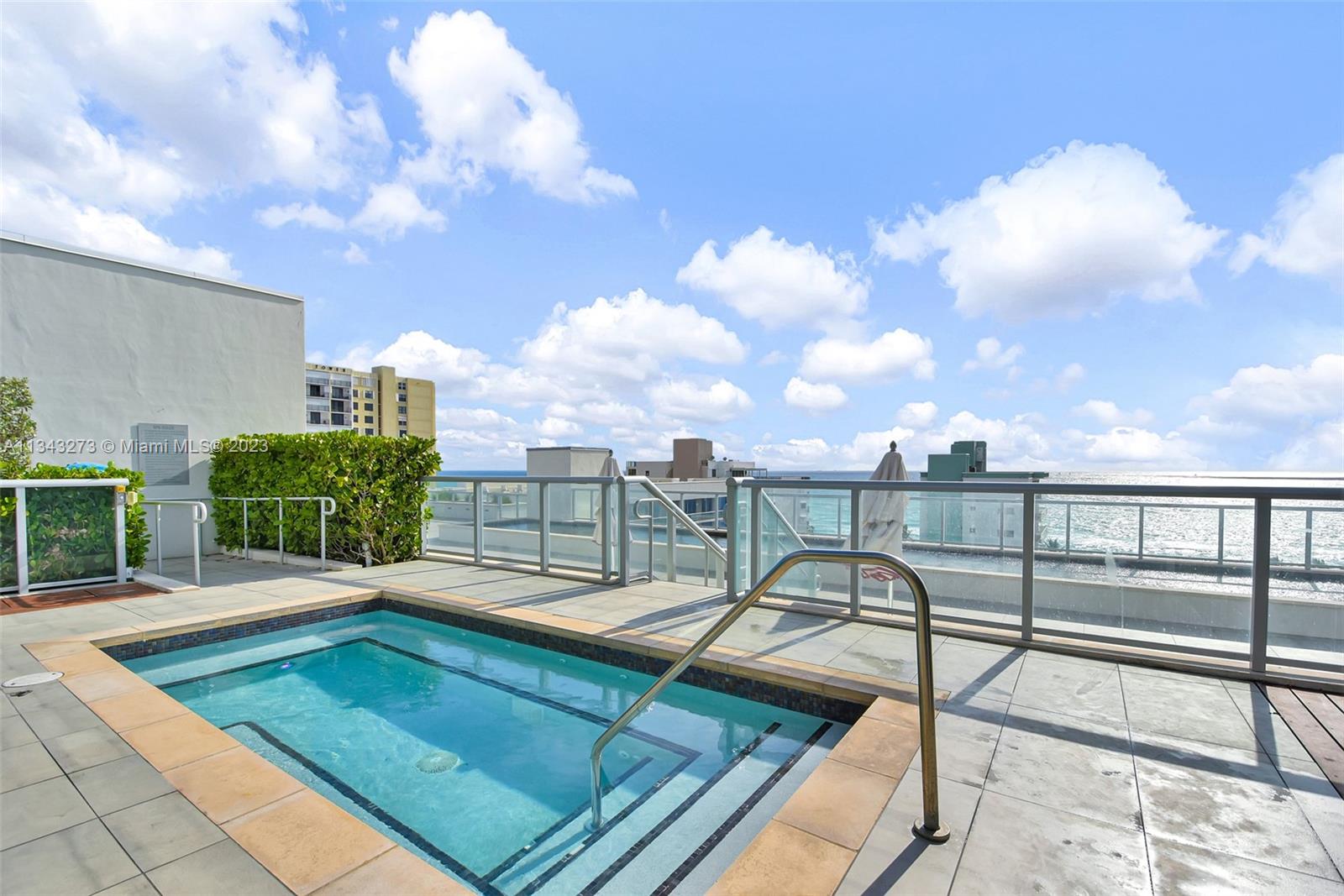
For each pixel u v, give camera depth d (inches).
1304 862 67.0
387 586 220.7
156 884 63.4
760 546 187.2
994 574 152.6
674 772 110.0
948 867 66.3
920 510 163.3
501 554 270.4
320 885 63.3
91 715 106.2
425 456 289.0
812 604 179.3
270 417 353.7
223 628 179.0
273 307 357.4
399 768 115.0
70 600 201.9
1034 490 141.7
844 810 77.2
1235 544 126.6
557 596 202.8
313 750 122.9
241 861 67.2
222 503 320.2
